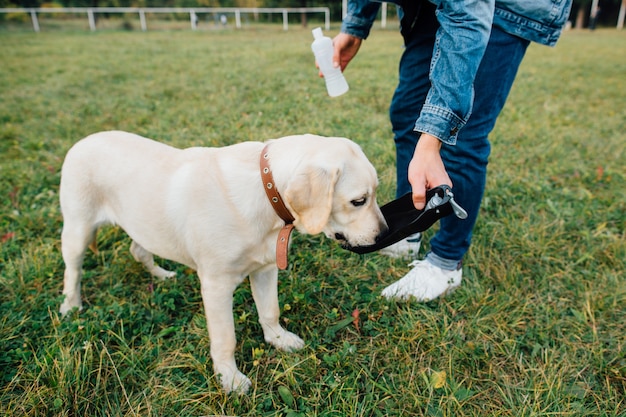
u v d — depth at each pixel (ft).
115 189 7.07
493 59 6.97
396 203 7.36
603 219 11.02
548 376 6.79
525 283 8.93
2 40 52.65
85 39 55.57
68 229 7.57
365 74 27.94
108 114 19.12
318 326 7.98
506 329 7.79
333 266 9.33
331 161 5.86
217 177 6.33
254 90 23.04
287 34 66.85
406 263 9.52
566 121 18.58
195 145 14.78
